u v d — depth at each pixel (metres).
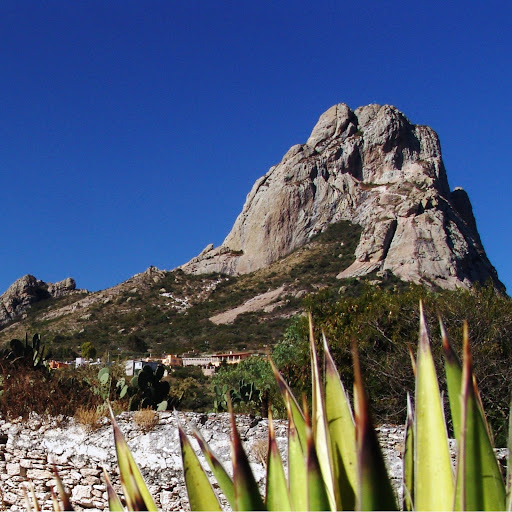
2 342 82.69
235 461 2.12
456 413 2.13
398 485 7.70
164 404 10.12
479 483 1.83
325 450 2.28
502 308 15.50
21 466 9.21
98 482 8.76
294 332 24.58
